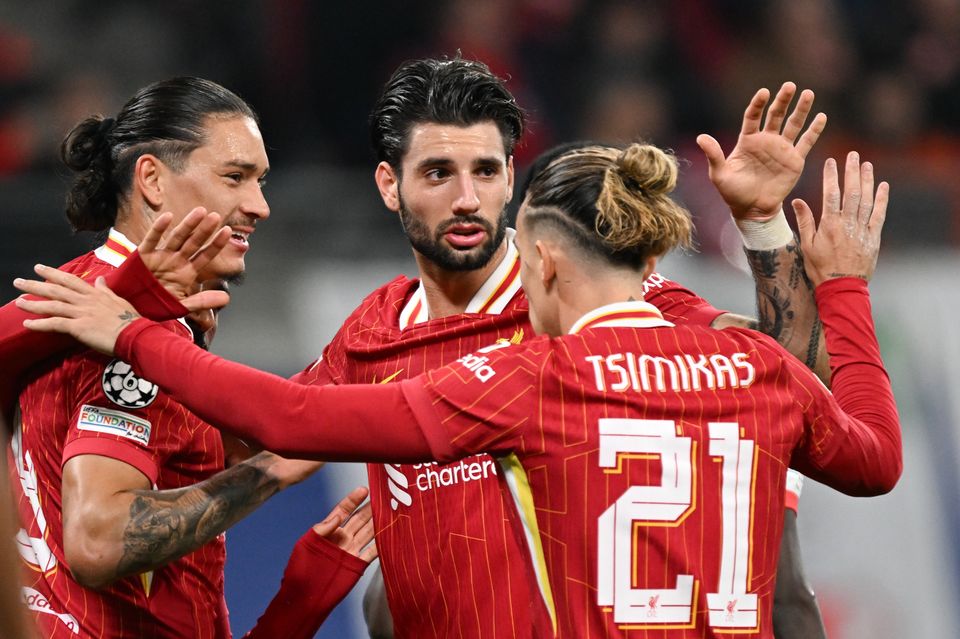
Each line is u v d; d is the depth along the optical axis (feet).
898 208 78.02
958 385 71.87
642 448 27.68
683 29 100.01
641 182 28.94
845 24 103.91
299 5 95.96
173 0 92.89
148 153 34.45
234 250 35.24
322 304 71.82
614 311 28.89
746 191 33.47
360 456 27.91
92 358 32.60
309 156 93.40
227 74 92.22
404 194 35.17
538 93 95.40
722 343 28.86
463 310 35.88
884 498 69.00
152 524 31.30
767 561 28.58
